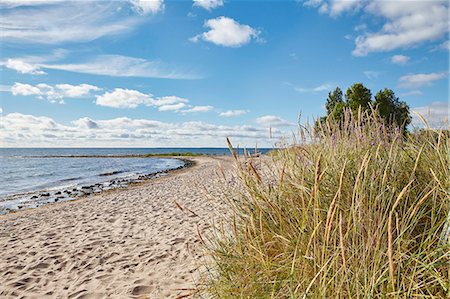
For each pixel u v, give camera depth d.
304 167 2.40
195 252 4.36
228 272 2.20
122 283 3.74
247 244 2.09
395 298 1.38
